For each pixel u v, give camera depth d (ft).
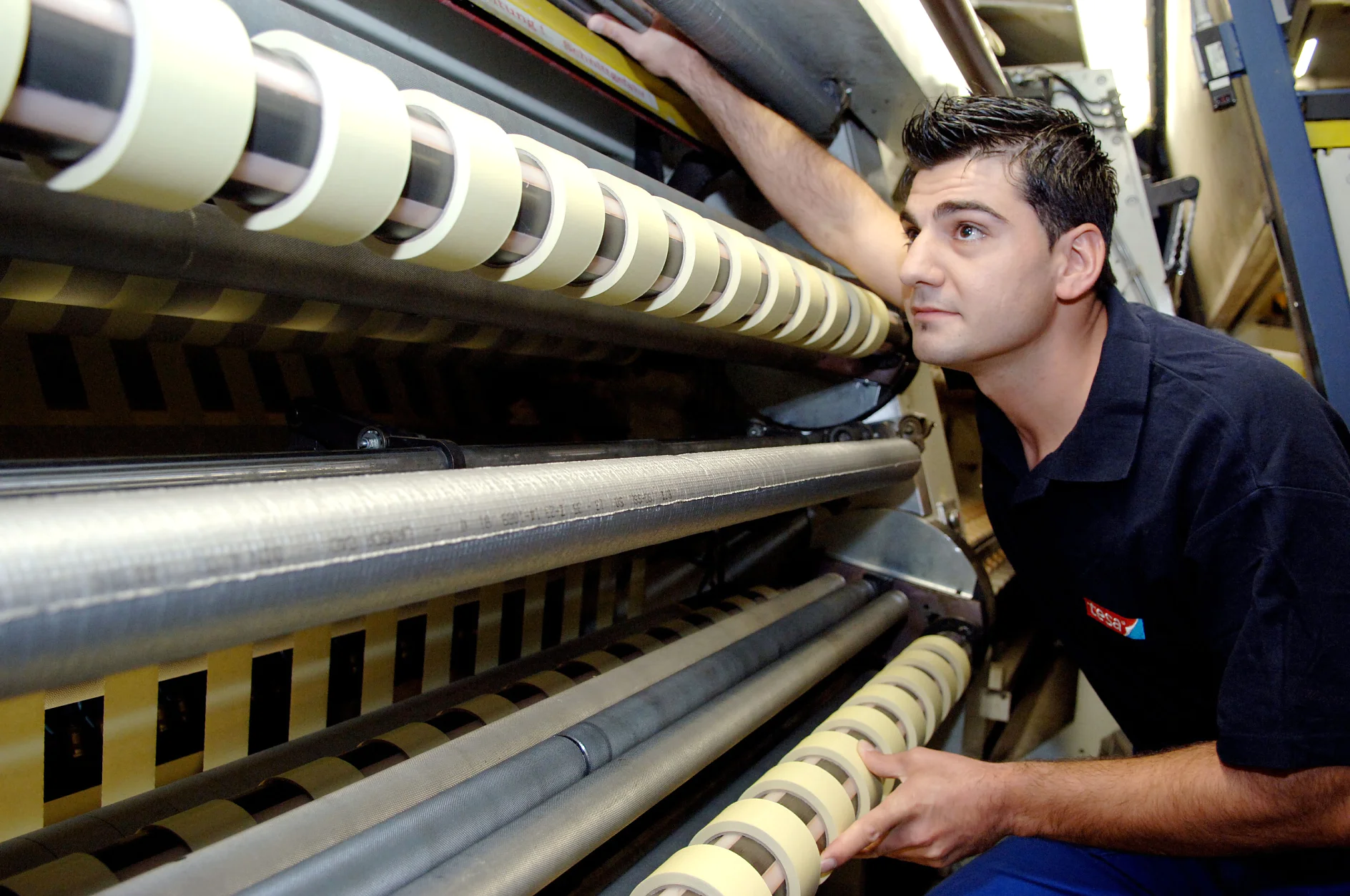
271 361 3.88
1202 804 2.87
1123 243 7.54
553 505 2.00
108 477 1.60
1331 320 6.06
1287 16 6.31
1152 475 3.35
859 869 4.25
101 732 3.05
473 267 2.28
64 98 1.25
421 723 3.07
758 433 4.89
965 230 3.30
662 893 2.39
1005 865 3.51
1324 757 2.68
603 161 3.11
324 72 1.61
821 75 4.49
